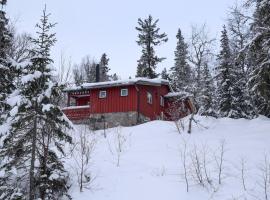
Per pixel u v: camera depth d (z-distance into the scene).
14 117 14.11
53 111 14.29
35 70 14.41
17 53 25.23
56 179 13.91
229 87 34.31
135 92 34.84
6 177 14.44
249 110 34.34
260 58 18.67
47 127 14.43
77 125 32.53
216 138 19.67
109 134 23.30
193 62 26.62
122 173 15.82
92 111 35.41
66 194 14.09
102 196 14.30
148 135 22.19
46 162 14.38
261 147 17.33
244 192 13.54
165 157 17.22
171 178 15.03
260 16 18.45
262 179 14.30
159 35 48.50
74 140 18.91
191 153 17.23
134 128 24.58
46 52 14.62
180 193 13.95
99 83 35.53
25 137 14.16
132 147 19.48
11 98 14.06
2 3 17.89
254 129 21.17
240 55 18.58
